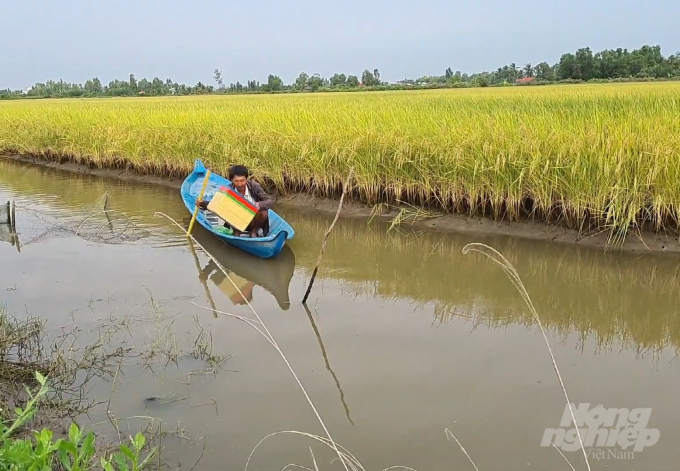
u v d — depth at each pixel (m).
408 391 4.65
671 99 16.75
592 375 4.92
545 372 4.97
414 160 10.13
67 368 4.91
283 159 11.73
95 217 10.65
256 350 5.39
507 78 84.44
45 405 4.43
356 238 9.41
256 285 7.25
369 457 3.87
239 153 12.20
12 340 5.18
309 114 14.67
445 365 5.08
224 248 8.68
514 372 4.96
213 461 3.85
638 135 8.83
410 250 8.73
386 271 7.81
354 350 5.38
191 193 10.70
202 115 16.50
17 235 9.35
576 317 6.22
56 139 17.47
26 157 19.48
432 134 10.59
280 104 22.69
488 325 5.99
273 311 6.37
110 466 2.67
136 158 14.70
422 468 3.76
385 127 11.38
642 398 4.54
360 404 4.48
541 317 6.22
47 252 8.46
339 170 10.94
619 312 6.35
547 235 8.86
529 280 7.37
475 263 8.06
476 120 11.58
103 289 6.94
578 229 8.72
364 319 6.14
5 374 4.77
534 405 4.45
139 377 4.89
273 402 4.53
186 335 5.70
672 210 8.01
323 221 10.45
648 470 3.71
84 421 4.28
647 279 7.27
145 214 10.91
